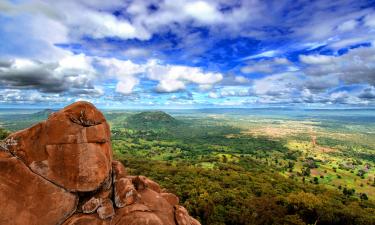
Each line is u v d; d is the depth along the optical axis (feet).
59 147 36.22
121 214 37.01
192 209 203.62
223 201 215.10
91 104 40.09
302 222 161.48
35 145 35.68
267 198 212.64
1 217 31.91
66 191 36.06
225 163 531.91
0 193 32.42
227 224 182.50
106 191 39.19
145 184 46.06
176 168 385.91
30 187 34.17
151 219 36.01
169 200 47.32
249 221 177.68
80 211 36.58
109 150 41.37
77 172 36.60
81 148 37.06
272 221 174.29
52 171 35.68
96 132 38.73
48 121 36.68
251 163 578.66
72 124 37.22
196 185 271.90
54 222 34.71
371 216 179.63
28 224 33.06
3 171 33.27
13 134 35.94
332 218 175.01
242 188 271.69
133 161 455.22
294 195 203.82
